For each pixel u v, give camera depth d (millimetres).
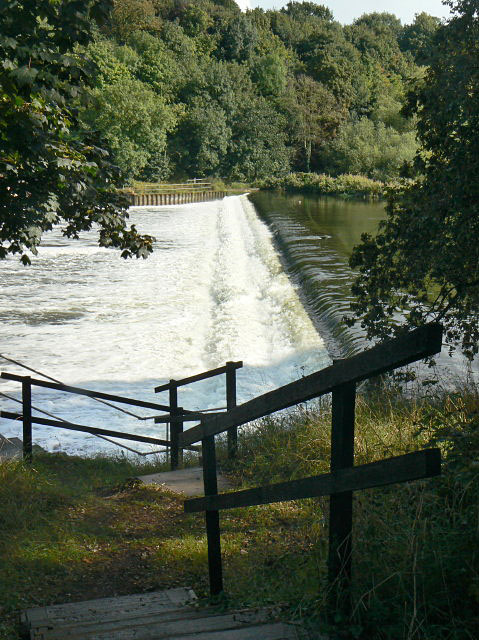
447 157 7613
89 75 6340
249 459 7426
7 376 8844
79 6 5848
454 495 3473
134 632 3201
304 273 25641
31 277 28766
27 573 4668
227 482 6832
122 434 9383
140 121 75625
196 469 7676
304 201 66812
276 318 20984
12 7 5676
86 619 3754
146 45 91062
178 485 6938
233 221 53938
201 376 8625
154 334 19875
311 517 4719
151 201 72688
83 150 7895
